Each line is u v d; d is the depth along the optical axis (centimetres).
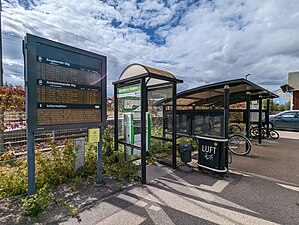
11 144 397
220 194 287
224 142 358
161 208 245
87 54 298
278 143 713
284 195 285
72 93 280
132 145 379
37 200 233
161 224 212
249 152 545
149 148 483
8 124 396
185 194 286
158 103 589
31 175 251
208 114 389
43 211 234
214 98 665
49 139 365
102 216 226
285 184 328
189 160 425
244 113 750
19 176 303
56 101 261
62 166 339
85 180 334
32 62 236
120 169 377
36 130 243
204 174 377
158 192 292
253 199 272
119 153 434
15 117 427
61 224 209
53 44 256
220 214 232
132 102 468
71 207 242
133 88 396
